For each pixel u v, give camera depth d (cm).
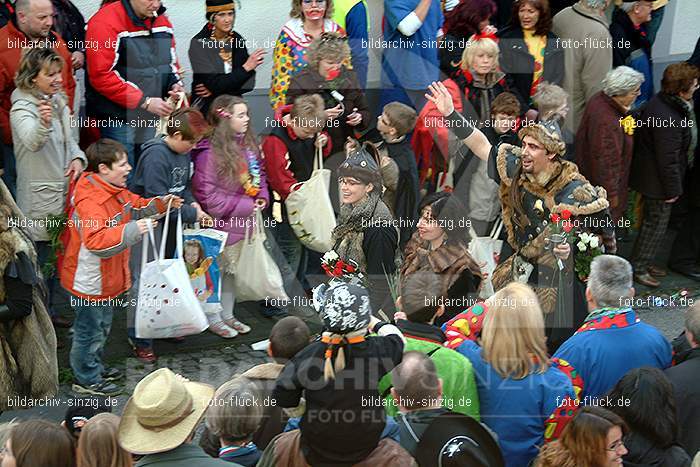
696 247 1447
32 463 679
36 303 1014
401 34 1232
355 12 1244
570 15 1255
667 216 1384
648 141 1348
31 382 1014
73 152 1134
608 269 862
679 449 746
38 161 1098
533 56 1171
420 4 1227
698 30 1633
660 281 1431
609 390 798
